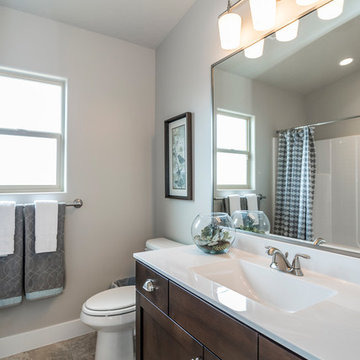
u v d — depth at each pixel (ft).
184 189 6.33
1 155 6.13
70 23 6.61
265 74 4.37
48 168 6.63
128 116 7.47
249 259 4.17
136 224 7.55
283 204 4.09
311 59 3.71
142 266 4.28
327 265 3.43
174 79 6.86
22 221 5.83
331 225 3.44
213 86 5.49
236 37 4.57
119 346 5.21
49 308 6.30
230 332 2.55
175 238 6.83
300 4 3.76
